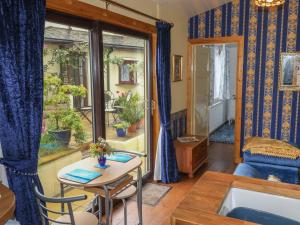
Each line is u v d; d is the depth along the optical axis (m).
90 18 2.62
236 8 4.45
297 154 3.28
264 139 3.90
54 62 2.49
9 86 1.66
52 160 2.58
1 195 1.18
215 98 7.08
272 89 4.41
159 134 3.87
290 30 4.19
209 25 4.68
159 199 3.37
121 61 3.29
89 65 2.79
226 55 7.71
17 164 1.74
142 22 3.35
